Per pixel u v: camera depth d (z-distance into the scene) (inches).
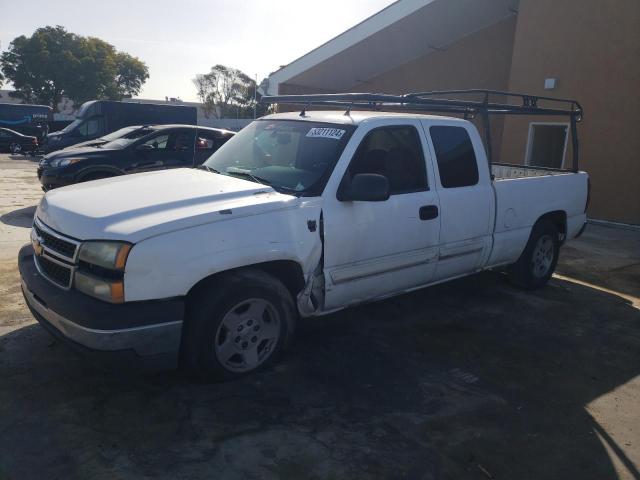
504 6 527.2
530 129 472.7
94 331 120.6
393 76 682.2
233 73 2938.0
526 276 239.0
